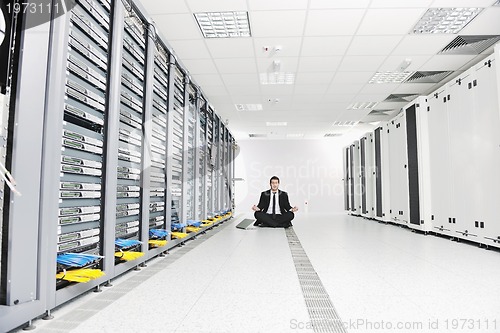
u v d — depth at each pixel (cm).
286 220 707
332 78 679
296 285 249
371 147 944
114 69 255
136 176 312
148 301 211
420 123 615
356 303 207
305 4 407
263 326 170
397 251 407
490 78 426
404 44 520
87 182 229
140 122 317
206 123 634
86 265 225
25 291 166
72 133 210
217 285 249
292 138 1430
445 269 305
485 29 475
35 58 173
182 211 462
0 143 160
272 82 707
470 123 472
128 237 306
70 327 169
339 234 591
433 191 585
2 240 161
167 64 404
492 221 421
